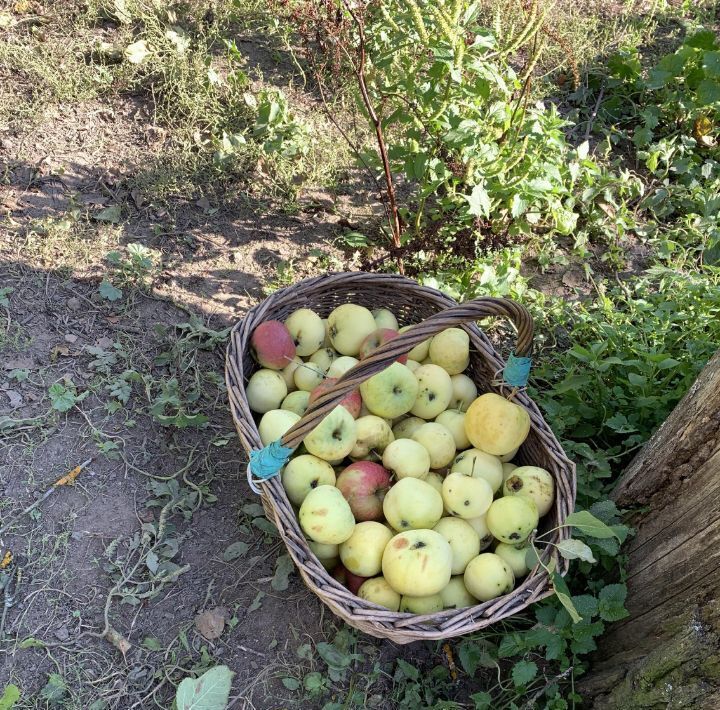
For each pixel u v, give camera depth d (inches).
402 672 33.1
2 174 49.0
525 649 33.2
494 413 34.1
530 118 51.5
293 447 29.3
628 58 65.7
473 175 49.8
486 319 48.0
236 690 32.2
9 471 36.9
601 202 57.6
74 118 53.3
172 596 34.4
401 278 40.4
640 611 31.6
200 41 60.3
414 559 30.0
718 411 29.9
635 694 29.5
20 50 55.1
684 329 45.1
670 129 65.0
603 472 37.0
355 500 33.1
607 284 53.0
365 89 43.9
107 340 43.2
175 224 49.7
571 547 30.0
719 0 79.2
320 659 33.5
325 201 54.2
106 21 59.8
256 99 57.3
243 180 53.2
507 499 32.6
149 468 38.6
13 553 34.4
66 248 46.3
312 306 41.1
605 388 41.7
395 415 36.2
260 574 35.7
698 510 30.1
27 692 30.9
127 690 31.5
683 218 57.9
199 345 44.1
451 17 42.1
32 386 40.1
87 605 33.5
